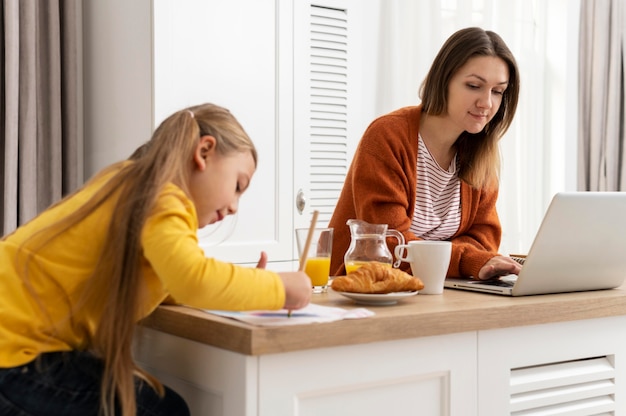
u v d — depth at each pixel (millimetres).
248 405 1336
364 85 3637
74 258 1368
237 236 2992
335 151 3344
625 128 4234
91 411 1372
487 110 2074
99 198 1385
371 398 1491
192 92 2848
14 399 1337
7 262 1383
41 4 2918
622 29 4254
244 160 1507
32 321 1361
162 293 1480
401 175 2105
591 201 1761
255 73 3029
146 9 2762
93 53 3061
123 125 2887
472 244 2285
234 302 1326
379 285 1620
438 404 1578
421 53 3764
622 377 1853
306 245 1473
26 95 2838
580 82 4309
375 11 3660
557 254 1772
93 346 1413
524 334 1684
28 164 2842
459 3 3885
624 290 1938
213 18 2896
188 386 1521
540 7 4188
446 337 1569
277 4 3088
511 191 4125
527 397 1695
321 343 1385
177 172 1400
